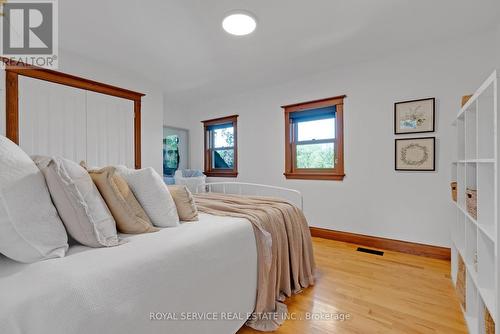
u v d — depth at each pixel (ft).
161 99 12.14
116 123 9.79
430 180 8.45
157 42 8.10
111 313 2.48
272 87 12.60
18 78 7.38
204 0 6.04
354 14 6.63
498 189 3.21
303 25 7.14
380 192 9.45
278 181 12.48
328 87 10.70
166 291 3.08
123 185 3.97
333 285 6.29
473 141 5.06
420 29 7.39
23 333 1.95
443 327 4.66
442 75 8.21
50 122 7.99
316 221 11.12
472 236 4.79
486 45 7.53
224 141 15.26
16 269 2.50
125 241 3.46
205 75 11.07
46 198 2.91
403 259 8.16
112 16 6.66
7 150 2.74
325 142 11.10
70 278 2.36
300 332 4.51
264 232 4.88
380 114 9.43
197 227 4.28
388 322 4.80
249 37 7.81
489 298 3.71
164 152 15.30
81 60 9.01
